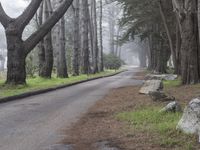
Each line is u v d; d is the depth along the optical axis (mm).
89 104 15602
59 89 24203
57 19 25078
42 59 33438
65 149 7941
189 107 8641
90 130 9961
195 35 21547
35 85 25500
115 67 83438
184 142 7875
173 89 19578
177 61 31344
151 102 14422
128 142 8359
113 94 19547
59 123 11109
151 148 7738
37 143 8500
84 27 48500
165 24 32281
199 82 21391
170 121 9977
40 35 24562
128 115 11672
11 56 23641
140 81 32438
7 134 9508
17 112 13445
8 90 21141
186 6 21438
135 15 35188
